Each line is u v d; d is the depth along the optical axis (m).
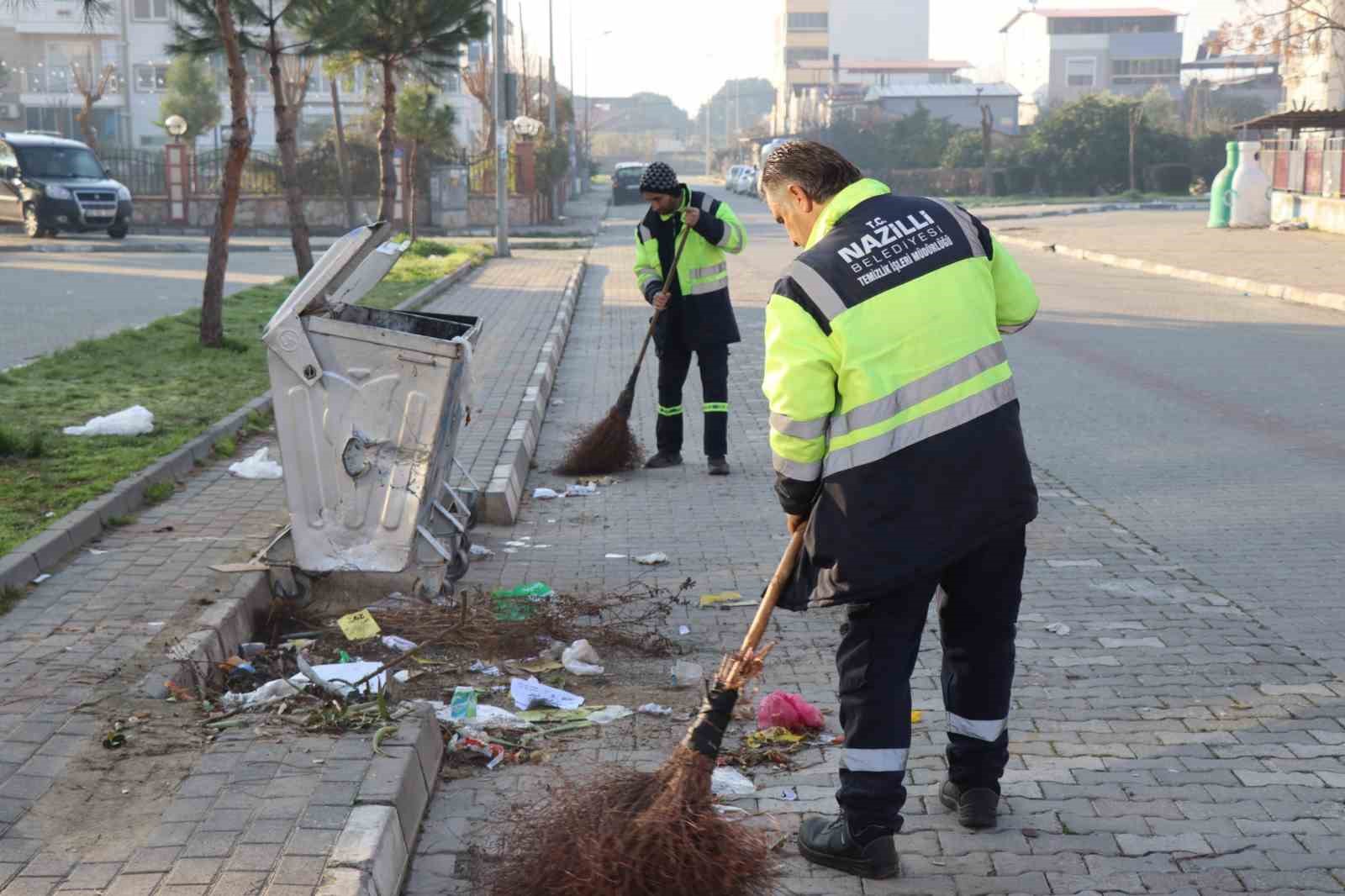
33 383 10.54
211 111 53.34
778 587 3.56
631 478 8.81
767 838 3.67
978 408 3.42
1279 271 22.06
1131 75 113.19
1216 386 12.00
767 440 9.98
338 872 3.19
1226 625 5.64
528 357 13.27
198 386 10.58
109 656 4.71
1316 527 7.27
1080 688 4.93
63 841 3.39
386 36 20.59
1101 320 17.08
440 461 5.79
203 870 3.22
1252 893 3.46
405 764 3.79
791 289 3.38
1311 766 4.21
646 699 4.89
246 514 6.86
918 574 3.38
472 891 3.45
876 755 3.51
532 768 4.21
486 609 5.67
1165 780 4.12
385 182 22.03
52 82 60.12
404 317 6.19
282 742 3.94
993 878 3.55
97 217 31.27
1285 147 34.28
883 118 77.88
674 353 8.90
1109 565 6.61
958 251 3.52
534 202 44.44
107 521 6.57
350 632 5.38
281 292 18.70
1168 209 48.19
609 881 3.19
